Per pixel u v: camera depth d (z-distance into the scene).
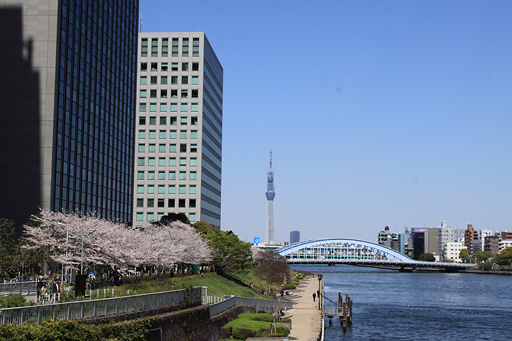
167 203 175.75
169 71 180.62
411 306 129.50
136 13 146.88
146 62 181.25
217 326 65.81
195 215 174.75
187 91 179.62
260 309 91.00
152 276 90.81
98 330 40.72
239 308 80.00
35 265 86.19
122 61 134.88
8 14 99.50
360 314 113.25
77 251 72.75
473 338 87.38
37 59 98.38
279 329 69.31
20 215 95.06
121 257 74.75
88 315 41.66
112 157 126.56
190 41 181.62
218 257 120.06
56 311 38.28
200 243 111.75
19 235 94.25
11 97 97.81
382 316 110.50
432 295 161.25
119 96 132.25
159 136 178.38
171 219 131.75
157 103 179.62
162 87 180.25
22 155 96.44
